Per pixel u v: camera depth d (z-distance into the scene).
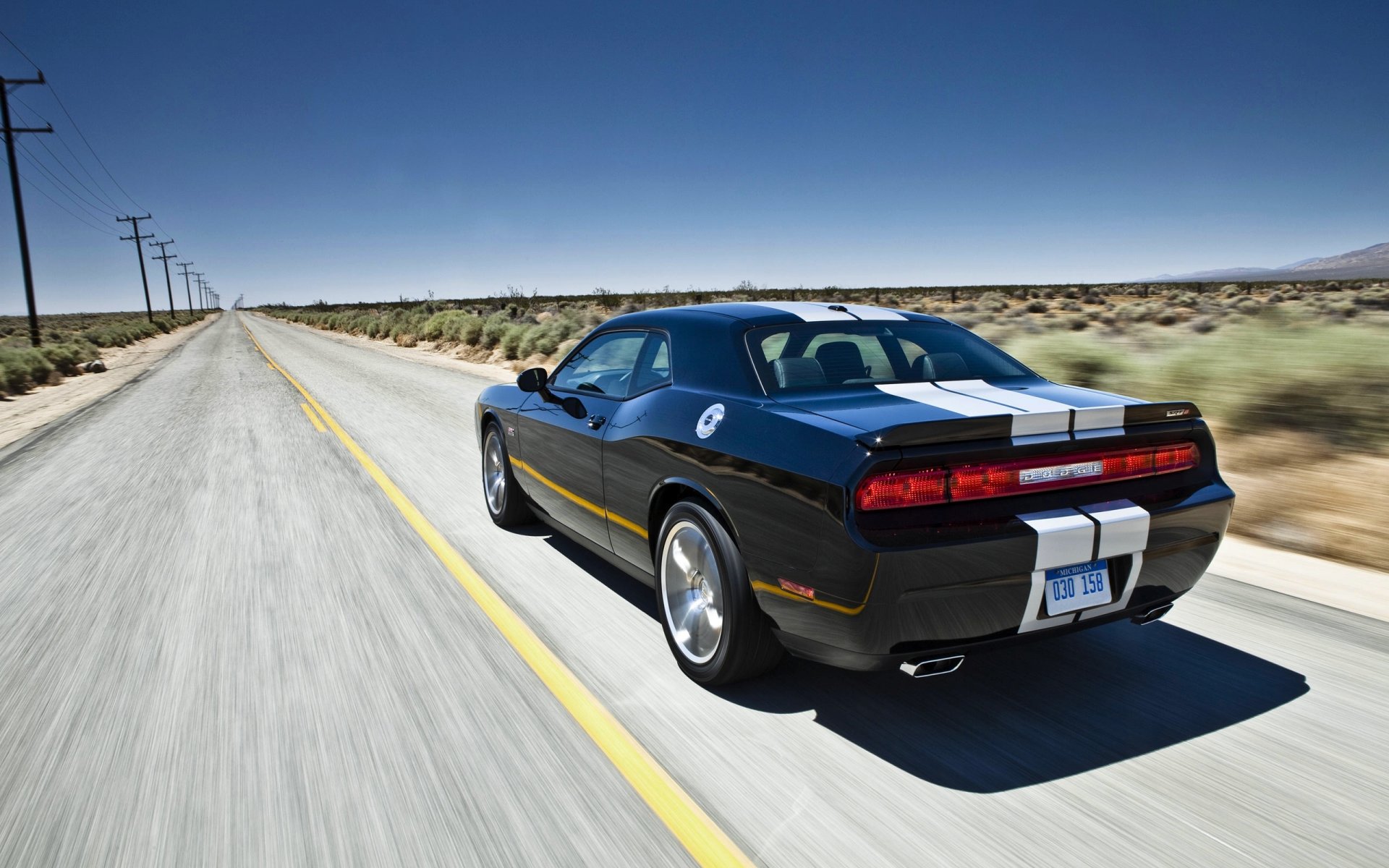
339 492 6.63
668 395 3.42
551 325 21.77
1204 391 7.30
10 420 13.52
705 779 2.50
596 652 3.44
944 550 2.38
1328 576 4.34
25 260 31.84
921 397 2.95
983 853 2.14
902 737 2.74
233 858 2.16
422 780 2.50
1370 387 6.12
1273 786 2.43
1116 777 2.49
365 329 46.75
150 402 14.50
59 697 3.13
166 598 4.23
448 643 3.54
